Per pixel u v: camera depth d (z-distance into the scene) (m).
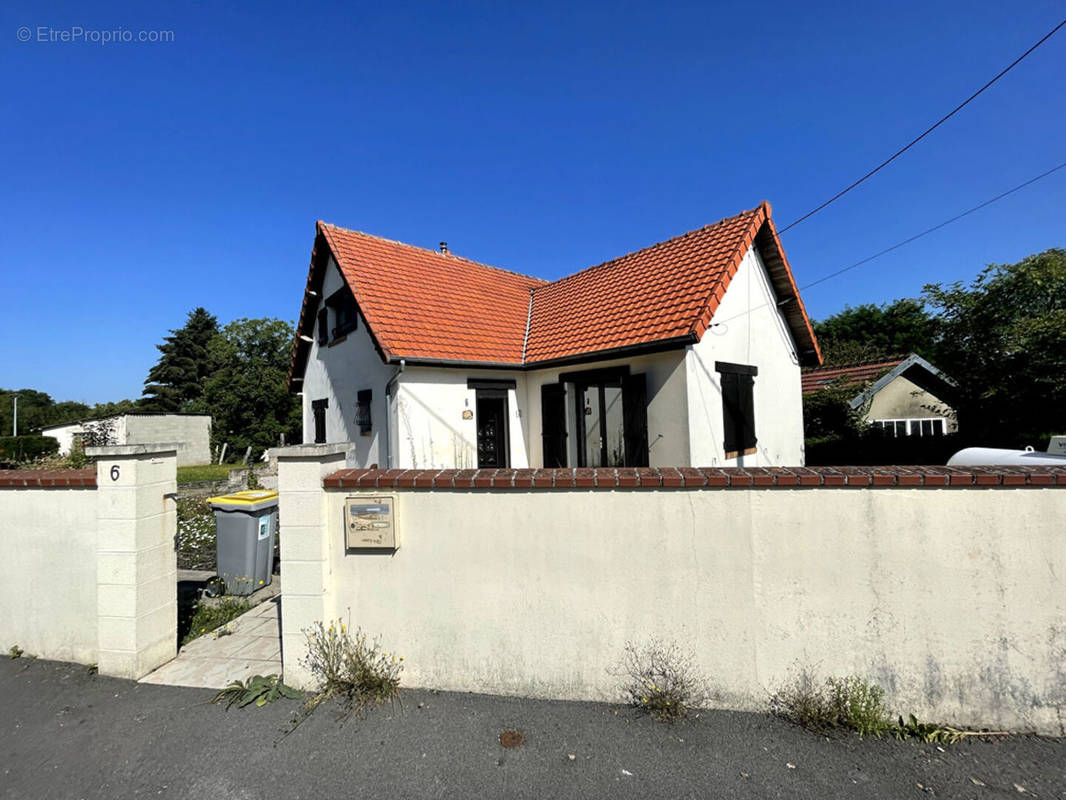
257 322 34.22
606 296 9.71
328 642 3.63
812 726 3.07
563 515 3.44
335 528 3.72
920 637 3.11
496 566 3.52
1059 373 8.79
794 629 3.22
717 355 7.81
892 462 10.89
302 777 2.79
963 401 10.51
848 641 3.17
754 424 8.66
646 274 9.42
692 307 7.46
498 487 3.49
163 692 3.74
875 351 25.08
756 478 3.22
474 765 2.84
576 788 2.65
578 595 3.43
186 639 4.72
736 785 2.64
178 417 29.97
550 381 9.29
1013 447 9.39
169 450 4.33
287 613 3.71
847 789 2.60
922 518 3.11
